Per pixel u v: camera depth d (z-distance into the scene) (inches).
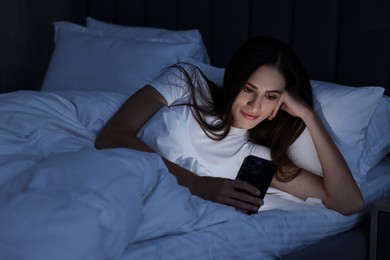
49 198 44.1
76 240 42.0
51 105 72.8
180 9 103.8
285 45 66.8
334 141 72.2
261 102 65.8
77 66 99.1
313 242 66.8
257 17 93.6
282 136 70.4
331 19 85.6
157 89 70.2
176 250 52.5
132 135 67.2
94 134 72.2
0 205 44.1
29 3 119.3
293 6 89.8
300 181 70.1
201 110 69.2
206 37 101.2
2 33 116.3
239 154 71.0
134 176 49.8
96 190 45.9
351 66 84.5
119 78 94.0
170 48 94.4
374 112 77.4
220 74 81.0
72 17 123.6
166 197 53.5
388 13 80.1
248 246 58.8
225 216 58.7
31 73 122.1
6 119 67.5
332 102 72.4
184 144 68.8
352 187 67.9
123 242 46.1
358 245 70.2
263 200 66.8
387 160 84.9
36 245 41.4
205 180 63.1
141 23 110.9
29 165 56.8
